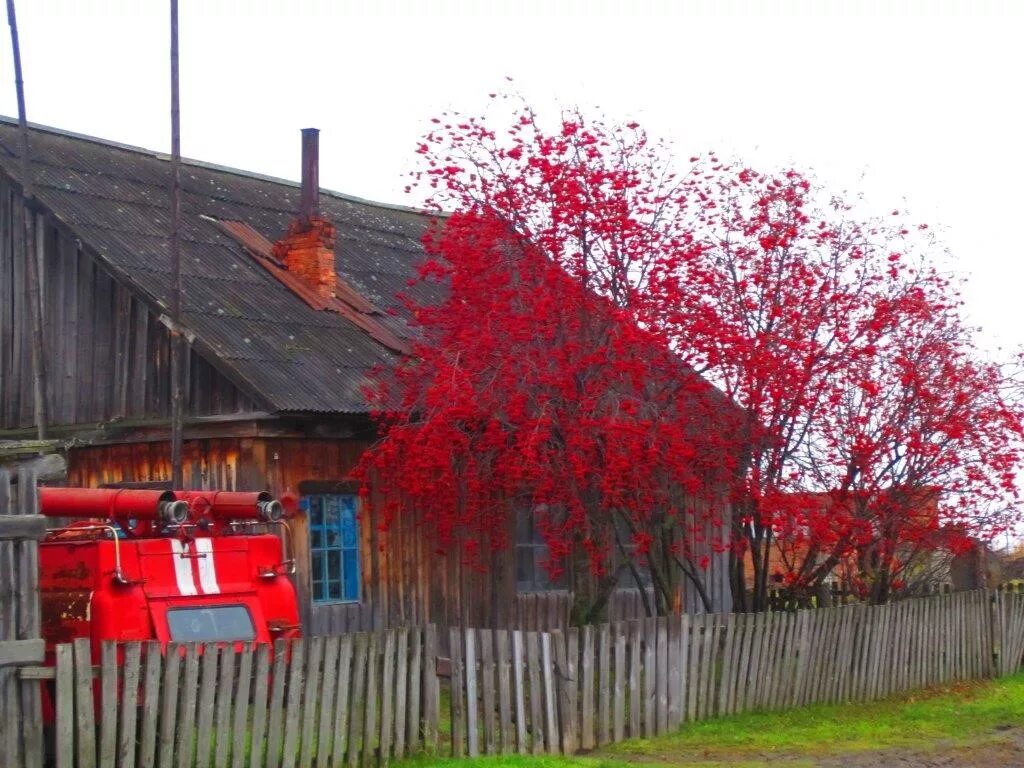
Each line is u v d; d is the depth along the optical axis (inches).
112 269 685.9
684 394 604.4
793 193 653.3
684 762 483.2
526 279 598.9
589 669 511.8
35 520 376.2
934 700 666.2
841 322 643.5
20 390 753.6
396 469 634.2
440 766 439.5
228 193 864.9
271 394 622.5
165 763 388.5
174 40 658.2
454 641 470.3
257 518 505.4
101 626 438.3
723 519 708.0
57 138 816.3
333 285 779.4
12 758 367.9
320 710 431.5
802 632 621.0
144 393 693.3
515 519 750.5
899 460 679.1
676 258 596.7
